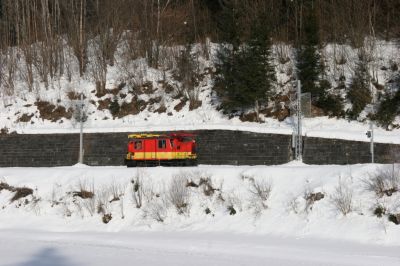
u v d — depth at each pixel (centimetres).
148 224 2431
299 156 3162
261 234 2173
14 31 5484
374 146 3219
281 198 2316
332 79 4050
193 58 4488
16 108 4353
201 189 2489
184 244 2044
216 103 4094
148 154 3161
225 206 2391
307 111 3256
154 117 4088
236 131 3497
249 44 3962
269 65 4016
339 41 4422
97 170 2817
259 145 3431
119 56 4841
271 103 3953
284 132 3391
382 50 4262
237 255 1806
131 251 1947
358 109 3709
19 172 2989
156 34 4847
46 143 3834
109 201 2591
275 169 2467
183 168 2644
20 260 1852
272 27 4650
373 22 4497
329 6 4712
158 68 4569
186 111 4084
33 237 2316
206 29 4941
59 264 1770
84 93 4394
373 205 2098
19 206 2775
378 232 1986
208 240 2108
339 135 3294
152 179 2617
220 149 3519
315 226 2123
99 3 5159
